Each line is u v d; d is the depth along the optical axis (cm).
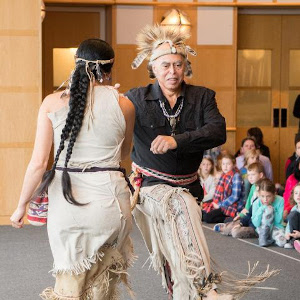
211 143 595
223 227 1093
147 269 858
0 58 1150
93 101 533
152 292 753
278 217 1014
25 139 1161
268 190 1011
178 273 575
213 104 624
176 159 614
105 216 525
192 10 1703
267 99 1778
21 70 1155
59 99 535
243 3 1703
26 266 876
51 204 532
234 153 1719
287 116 1781
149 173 618
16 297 739
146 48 625
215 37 1711
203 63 1714
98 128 530
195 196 630
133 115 550
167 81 612
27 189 537
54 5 1720
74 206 523
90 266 530
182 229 573
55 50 1741
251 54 1773
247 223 1095
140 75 1702
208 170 1270
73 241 526
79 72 537
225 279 575
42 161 534
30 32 1155
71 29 1733
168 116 618
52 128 536
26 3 1151
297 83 1778
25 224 1161
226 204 1189
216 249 986
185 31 631
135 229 1123
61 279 534
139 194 614
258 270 858
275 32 1767
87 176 527
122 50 1694
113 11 1686
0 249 974
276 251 975
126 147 566
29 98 1158
